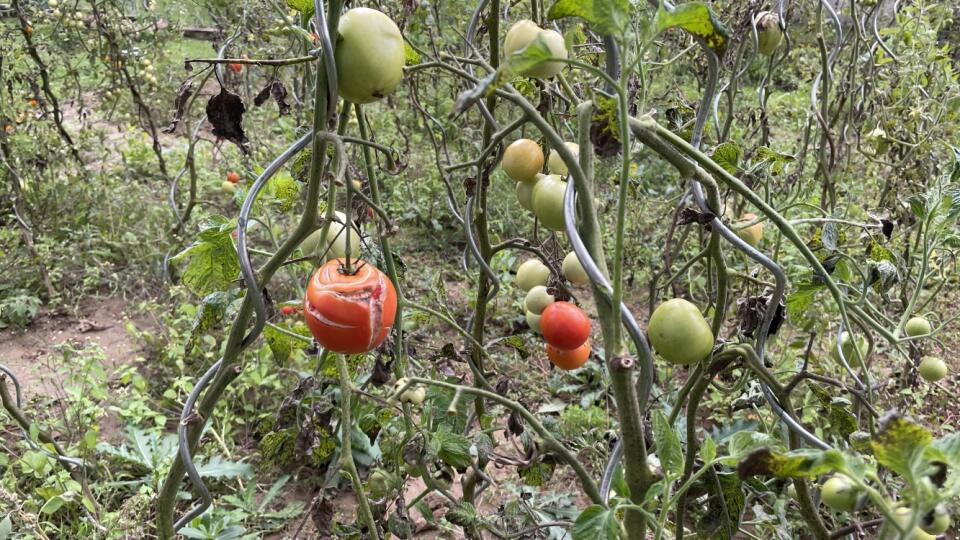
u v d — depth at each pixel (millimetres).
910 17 3379
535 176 1523
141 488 2574
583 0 885
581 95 1991
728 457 1055
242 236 1188
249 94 5551
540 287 1635
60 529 2500
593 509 1021
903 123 3393
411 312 2117
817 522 1453
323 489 1749
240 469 2816
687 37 3211
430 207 5156
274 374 3357
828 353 3230
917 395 2693
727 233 1260
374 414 1820
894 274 1689
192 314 3553
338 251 1563
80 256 4668
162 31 5914
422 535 2658
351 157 2744
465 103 821
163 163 4855
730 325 3592
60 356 3844
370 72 1019
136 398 3256
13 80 4777
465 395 1870
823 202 2953
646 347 1103
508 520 2176
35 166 5195
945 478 846
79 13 4820
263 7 4059
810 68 4242
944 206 1841
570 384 3586
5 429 3016
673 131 1623
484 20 1820
